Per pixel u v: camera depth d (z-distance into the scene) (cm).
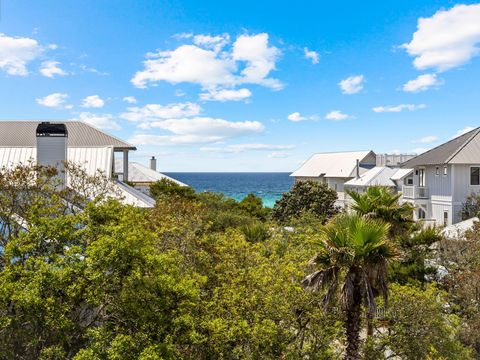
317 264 1188
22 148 2422
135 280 859
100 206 984
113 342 792
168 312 907
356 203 1964
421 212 3703
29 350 902
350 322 1160
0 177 1169
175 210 1747
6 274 820
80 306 949
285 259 1379
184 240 1341
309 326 1245
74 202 1296
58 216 1019
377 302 1323
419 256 1961
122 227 867
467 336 1413
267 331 982
